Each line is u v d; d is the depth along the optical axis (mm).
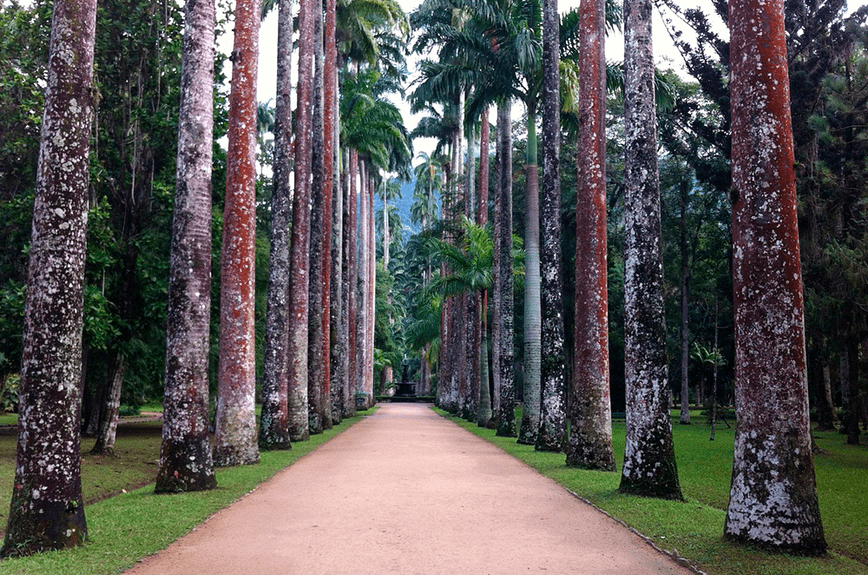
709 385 47656
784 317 6859
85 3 7270
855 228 20812
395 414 38031
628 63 11359
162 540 6824
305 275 20031
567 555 6336
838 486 12523
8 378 21547
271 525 7578
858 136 21094
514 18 21562
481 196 32469
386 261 73188
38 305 6785
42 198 6918
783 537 6527
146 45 16500
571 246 39375
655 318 10508
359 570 5691
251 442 13547
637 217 10914
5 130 16078
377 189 55906
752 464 6816
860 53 22016
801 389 6785
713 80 24062
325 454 15555
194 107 10977
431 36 23578
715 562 6137
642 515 8328
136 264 16656
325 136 26516
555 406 16906
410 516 8055
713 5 23047
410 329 69375
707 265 40938
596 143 14062
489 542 6781
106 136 16125
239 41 13852
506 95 22750
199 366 10516
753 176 7141
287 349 19000
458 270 29828
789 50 22125
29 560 6090
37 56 15727
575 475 12008
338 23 29156
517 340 43406
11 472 12039
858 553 6953
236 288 13648
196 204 10828
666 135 31672
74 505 6707
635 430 10273
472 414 30750
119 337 16031
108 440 15844
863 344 25750
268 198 30422
